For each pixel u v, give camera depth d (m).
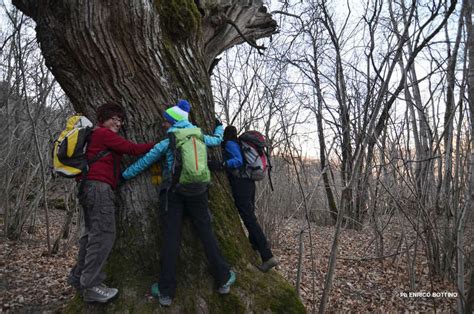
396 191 5.82
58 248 7.53
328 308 4.77
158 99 3.26
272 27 5.70
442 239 5.60
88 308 2.99
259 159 3.61
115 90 3.20
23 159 8.71
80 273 3.06
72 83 3.29
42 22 3.21
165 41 3.36
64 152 2.80
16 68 8.16
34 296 4.36
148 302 2.93
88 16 2.96
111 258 3.16
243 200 3.59
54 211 13.30
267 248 3.50
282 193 8.69
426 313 4.70
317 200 11.59
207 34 4.63
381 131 4.97
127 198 3.18
